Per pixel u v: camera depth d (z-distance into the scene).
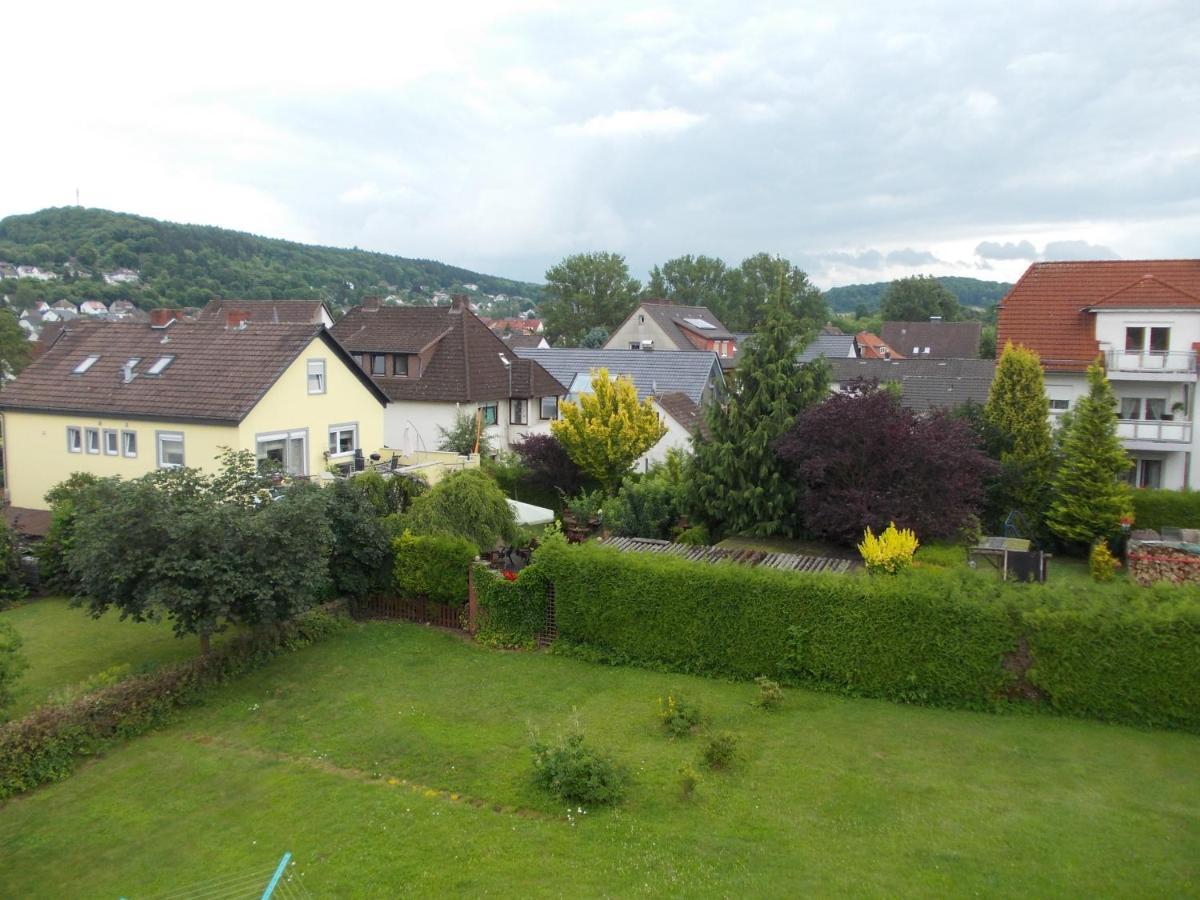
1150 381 32.88
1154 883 10.38
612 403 33.44
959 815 12.09
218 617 17.19
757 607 17.42
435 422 39.44
